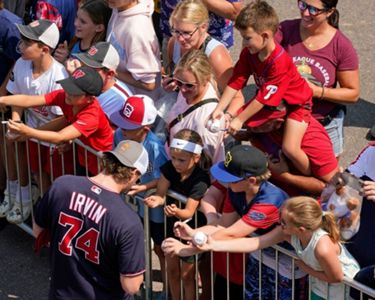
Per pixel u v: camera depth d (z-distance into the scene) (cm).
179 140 1302
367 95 2255
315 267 1143
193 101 1379
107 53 1497
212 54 1447
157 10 1905
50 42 1527
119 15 1572
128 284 1151
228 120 1335
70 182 1169
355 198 1180
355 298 1155
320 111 1496
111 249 1145
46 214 1187
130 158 1159
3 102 1497
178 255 1234
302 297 1250
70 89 1410
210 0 1650
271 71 1298
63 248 1168
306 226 1117
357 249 1184
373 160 1200
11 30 1664
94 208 1146
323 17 1439
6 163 1658
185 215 1316
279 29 1502
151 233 1439
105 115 1496
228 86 1367
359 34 2634
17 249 1680
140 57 1561
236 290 1371
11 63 1694
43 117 1576
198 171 1334
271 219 1195
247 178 1187
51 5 1730
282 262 1235
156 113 1416
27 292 1561
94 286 1174
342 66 1469
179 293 1427
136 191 1376
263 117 1316
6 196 1691
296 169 1342
